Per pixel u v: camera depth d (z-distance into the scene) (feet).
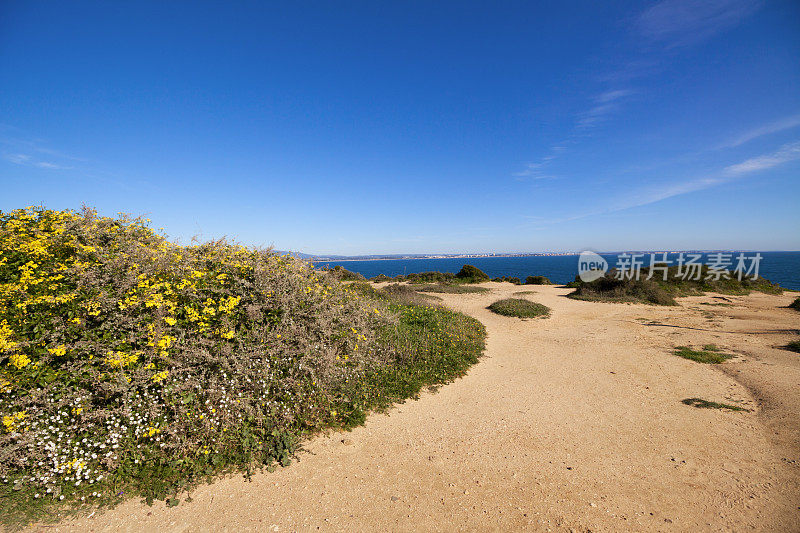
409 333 26.63
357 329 20.71
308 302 17.97
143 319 12.67
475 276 88.63
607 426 15.93
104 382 11.28
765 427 15.66
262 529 9.44
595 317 43.93
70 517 9.41
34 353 11.25
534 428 15.66
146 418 11.71
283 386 14.55
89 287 12.54
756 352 27.32
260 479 11.40
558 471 12.46
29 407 10.68
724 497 11.07
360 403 16.43
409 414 16.60
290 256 19.51
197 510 9.96
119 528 9.20
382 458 12.96
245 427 12.87
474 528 9.72
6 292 11.23
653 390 20.24
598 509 10.55
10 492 9.77
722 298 60.08
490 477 12.05
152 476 10.85
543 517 10.19
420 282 84.23
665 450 13.89
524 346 30.14
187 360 12.96
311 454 12.89
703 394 19.61
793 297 63.52
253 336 14.97
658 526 9.87
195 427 11.85
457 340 27.53
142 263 14.07
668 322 40.57
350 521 9.86
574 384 21.22
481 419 16.44
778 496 11.05
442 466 12.62
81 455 10.72
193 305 14.12
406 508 10.44
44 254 12.92
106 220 16.05
